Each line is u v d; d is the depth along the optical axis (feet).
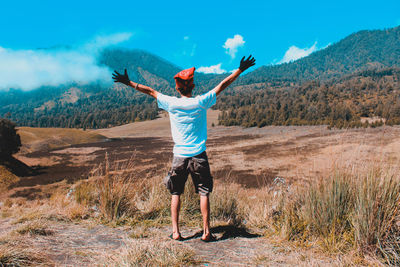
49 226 8.44
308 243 7.19
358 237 6.48
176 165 7.40
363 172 7.50
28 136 303.89
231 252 6.70
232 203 11.25
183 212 10.32
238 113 500.33
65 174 139.95
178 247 6.79
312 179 8.44
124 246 6.81
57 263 5.62
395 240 6.28
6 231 7.89
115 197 9.82
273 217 9.48
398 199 6.55
